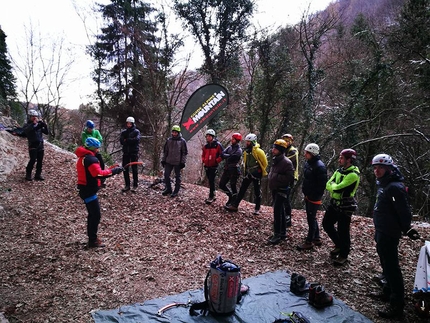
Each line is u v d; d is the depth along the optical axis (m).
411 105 12.49
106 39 18.39
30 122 7.24
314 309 3.38
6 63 15.45
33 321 3.04
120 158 20.09
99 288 3.71
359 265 4.61
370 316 3.36
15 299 3.39
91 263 4.28
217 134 15.23
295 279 3.73
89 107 19.08
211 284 3.19
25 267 4.07
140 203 6.81
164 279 4.00
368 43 13.16
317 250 5.08
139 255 4.62
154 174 11.11
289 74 12.36
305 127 12.30
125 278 3.97
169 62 13.51
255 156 6.31
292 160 5.83
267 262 4.61
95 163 4.49
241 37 15.98
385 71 11.89
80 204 6.51
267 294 3.65
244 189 6.59
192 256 4.70
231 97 14.80
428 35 11.52
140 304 3.36
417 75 11.90
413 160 13.01
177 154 7.28
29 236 4.99
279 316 3.22
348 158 4.34
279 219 5.21
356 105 12.36
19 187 6.94
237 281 3.21
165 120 13.26
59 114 18.05
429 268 3.40
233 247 5.09
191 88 16.55
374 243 5.52
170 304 3.35
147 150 17.47
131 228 5.58
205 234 5.54
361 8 19.67
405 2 12.88
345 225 4.45
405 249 5.27
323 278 4.19
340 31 15.59
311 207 4.92
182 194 7.76
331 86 15.32
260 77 12.95
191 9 15.75
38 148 7.36
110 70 18.25
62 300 3.43
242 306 3.37
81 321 3.07
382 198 3.39
